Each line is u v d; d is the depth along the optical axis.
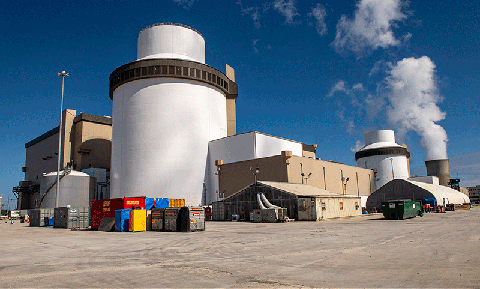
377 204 72.81
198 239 22.20
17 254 16.22
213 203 52.38
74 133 89.50
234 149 64.25
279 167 55.88
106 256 15.03
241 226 35.16
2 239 25.16
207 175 68.44
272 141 65.06
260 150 61.91
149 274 10.70
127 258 14.27
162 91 66.94
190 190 65.12
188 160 65.81
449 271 9.99
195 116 68.19
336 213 46.22
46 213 49.03
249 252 15.32
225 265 12.04
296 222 39.84
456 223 31.38
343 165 74.81
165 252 15.98
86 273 11.05
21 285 9.46
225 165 63.81
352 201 51.59
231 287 8.78
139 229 31.94
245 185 59.97
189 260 13.38
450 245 15.96
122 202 34.53
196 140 67.50
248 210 47.66
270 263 12.26
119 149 68.19
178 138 65.88
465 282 8.59
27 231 35.69
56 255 15.66
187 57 73.81
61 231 35.34
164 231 30.94
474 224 29.52
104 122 89.94
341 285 8.66
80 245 20.00
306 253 14.58
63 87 52.88
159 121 65.81
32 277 10.53
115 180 68.06
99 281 9.83
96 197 77.88
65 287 9.15
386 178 115.88
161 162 64.44
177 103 67.00
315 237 21.48
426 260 12.02
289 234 24.06
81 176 74.62
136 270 11.43
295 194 43.22
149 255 15.05
